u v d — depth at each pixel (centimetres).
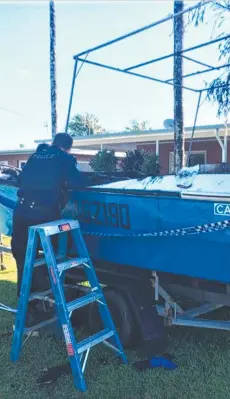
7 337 383
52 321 364
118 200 348
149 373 310
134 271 372
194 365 323
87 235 380
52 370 317
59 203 361
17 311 332
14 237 375
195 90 582
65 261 327
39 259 338
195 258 306
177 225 311
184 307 378
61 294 299
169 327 400
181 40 661
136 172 452
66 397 280
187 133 1167
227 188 308
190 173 351
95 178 435
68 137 377
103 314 330
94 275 334
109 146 1588
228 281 289
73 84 439
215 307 367
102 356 340
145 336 337
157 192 318
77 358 290
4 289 552
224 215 285
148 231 330
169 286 358
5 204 466
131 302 348
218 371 312
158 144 1345
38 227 317
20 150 2383
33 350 353
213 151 1286
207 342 371
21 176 375
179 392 284
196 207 299
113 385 294
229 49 510
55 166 357
